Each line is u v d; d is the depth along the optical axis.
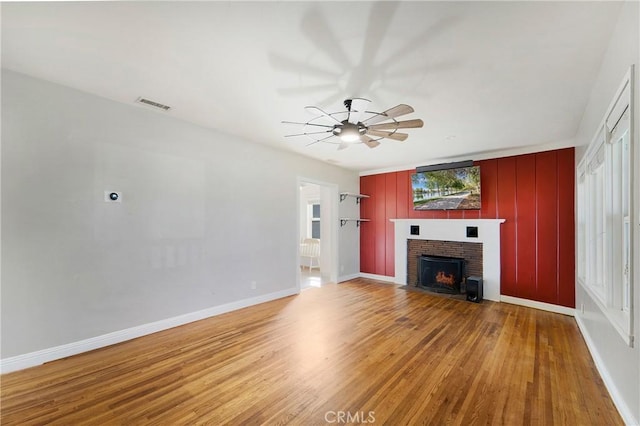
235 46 2.01
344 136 2.69
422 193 5.48
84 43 2.00
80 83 2.59
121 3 1.60
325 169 5.75
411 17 1.68
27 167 2.47
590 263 2.95
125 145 3.04
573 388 2.19
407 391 2.14
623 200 1.91
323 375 2.36
